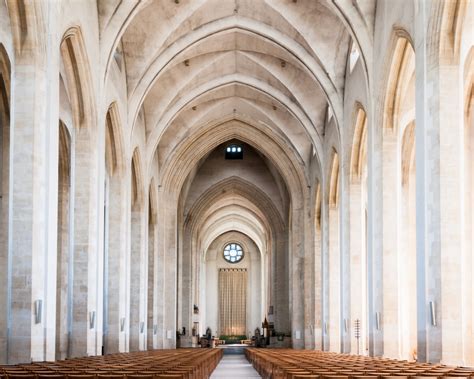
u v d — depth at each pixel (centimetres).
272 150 4597
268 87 3938
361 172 3170
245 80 3944
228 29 3334
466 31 1834
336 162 3669
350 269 3134
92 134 2578
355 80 2991
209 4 3206
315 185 4269
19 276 1831
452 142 1814
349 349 3117
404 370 1338
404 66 2377
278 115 4356
